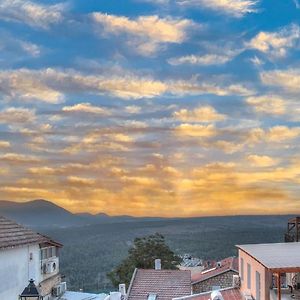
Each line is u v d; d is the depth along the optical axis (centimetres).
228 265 4472
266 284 2184
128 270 5566
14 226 3488
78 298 3897
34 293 1825
